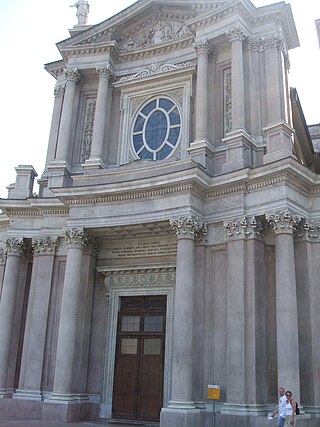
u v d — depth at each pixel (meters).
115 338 20.70
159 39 23.59
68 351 18.95
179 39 22.66
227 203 18.52
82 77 24.30
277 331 16.25
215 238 18.72
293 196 17.58
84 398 19.70
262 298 17.39
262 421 15.46
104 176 20.28
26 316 21.72
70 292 19.52
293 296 16.36
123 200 19.58
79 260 19.97
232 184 18.31
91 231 20.45
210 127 20.86
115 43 23.53
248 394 16.20
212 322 18.03
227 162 19.19
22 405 19.61
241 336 16.78
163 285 20.27
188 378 16.67
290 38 21.94
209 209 18.97
